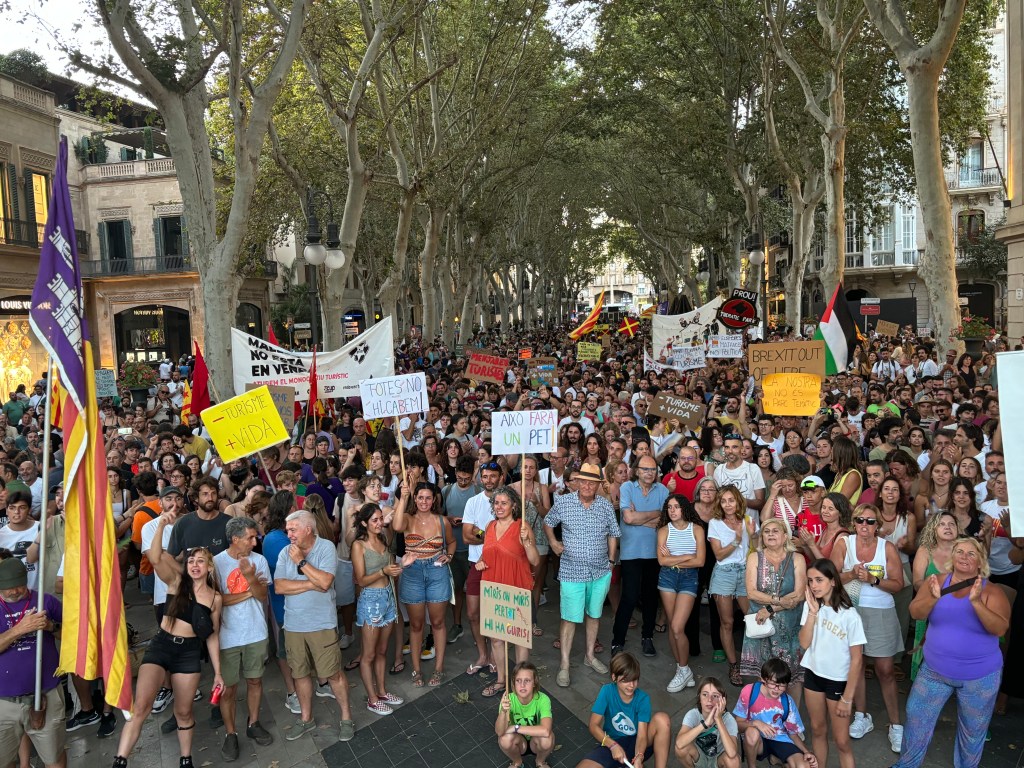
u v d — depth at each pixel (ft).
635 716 16.21
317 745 18.44
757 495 23.91
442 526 21.24
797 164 81.25
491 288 214.48
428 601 20.80
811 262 147.54
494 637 18.07
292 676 20.24
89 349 16.72
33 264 92.38
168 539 21.56
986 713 15.35
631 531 22.15
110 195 119.44
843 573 17.97
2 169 88.22
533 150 88.94
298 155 69.10
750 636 18.25
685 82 88.17
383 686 20.31
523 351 78.74
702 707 15.89
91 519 16.56
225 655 17.84
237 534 17.93
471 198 93.76
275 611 20.39
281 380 36.78
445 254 100.83
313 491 25.02
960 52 72.59
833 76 59.47
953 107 75.51
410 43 71.51
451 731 18.85
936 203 47.75
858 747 17.70
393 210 88.12
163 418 52.19
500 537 19.35
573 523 20.90
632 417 31.58
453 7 63.87
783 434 31.17
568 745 18.04
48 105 96.07
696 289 142.10
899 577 17.49
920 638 18.25
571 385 50.03
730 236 118.52
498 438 21.63
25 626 16.11
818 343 33.65
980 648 15.17
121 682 16.44
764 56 66.13
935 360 56.03
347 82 68.69
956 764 16.12
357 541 19.63
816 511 20.80
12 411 49.93
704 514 21.29
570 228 169.68
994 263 119.96
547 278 220.43
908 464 22.88
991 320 131.64
